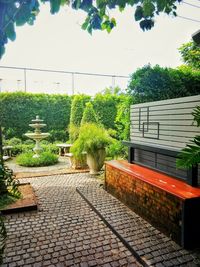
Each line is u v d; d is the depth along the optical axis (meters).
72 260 1.93
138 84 4.48
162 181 2.61
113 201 3.35
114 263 1.89
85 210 3.10
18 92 9.27
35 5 1.13
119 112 5.19
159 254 1.95
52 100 9.80
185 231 2.02
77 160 5.81
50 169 5.86
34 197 3.43
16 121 9.23
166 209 2.28
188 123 2.62
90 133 5.16
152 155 3.34
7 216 2.86
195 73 4.93
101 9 1.45
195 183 2.39
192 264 1.82
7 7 0.97
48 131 9.73
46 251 2.07
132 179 2.97
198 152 1.85
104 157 5.20
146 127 3.51
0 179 1.96
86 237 2.33
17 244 2.19
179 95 4.79
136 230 2.41
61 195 3.76
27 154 7.05
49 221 2.73
